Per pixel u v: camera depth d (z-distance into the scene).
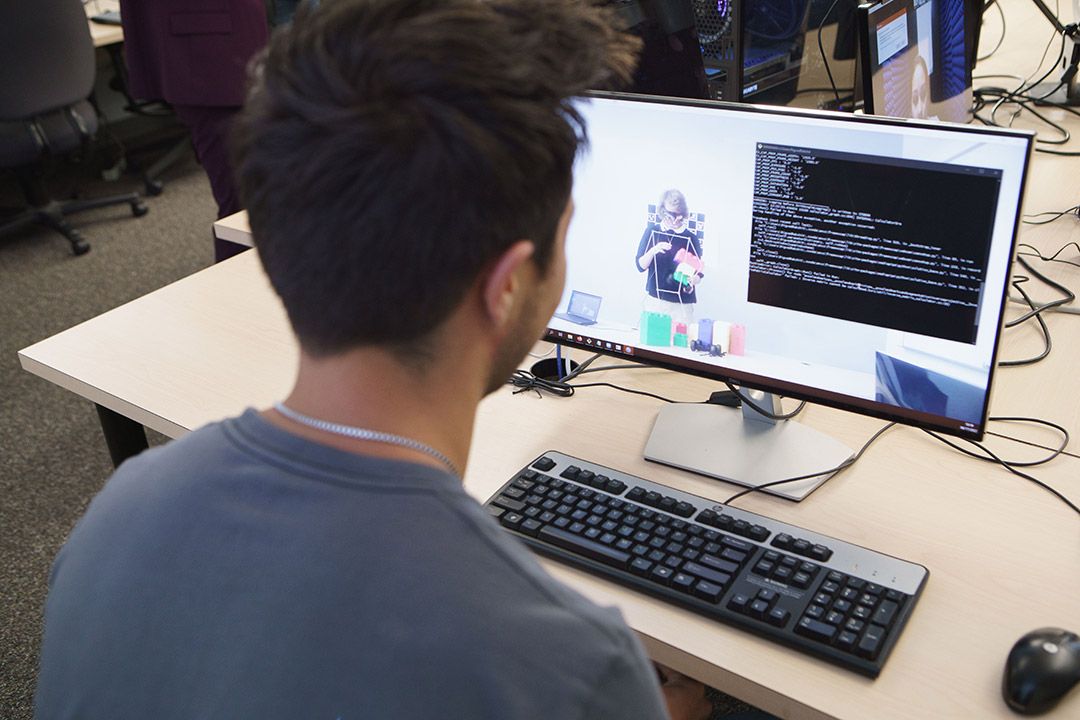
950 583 0.87
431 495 0.45
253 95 0.46
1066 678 0.73
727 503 1.00
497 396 1.22
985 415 0.93
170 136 4.43
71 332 1.38
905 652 0.80
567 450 1.10
